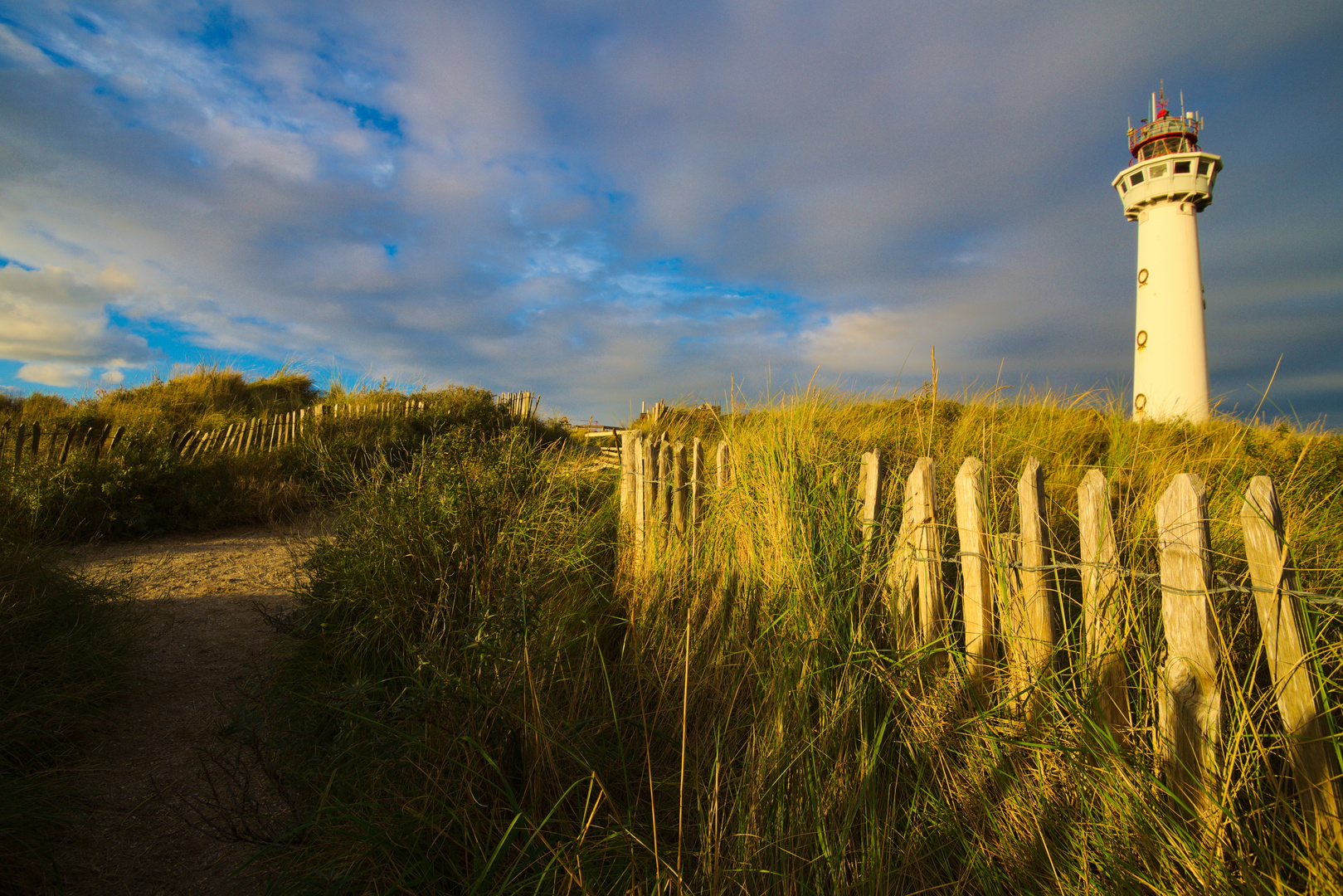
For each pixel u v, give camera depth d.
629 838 1.75
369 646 3.03
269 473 8.55
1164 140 18.56
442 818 1.85
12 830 1.92
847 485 2.84
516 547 3.49
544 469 4.29
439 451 4.15
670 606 3.16
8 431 7.28
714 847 1.69
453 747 2.04
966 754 1.89
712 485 3.57
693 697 2.51
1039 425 4.81
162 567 5.67
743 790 1.92
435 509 3.51
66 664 2.85
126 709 2.99
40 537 5.86
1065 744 1.71
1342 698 1.52
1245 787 1.50
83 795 2.29
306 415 10.72
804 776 1.89
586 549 3.77
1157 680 1.66
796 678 2.23
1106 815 1.58
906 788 1.92
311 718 2.53
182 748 2.71
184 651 3.76
